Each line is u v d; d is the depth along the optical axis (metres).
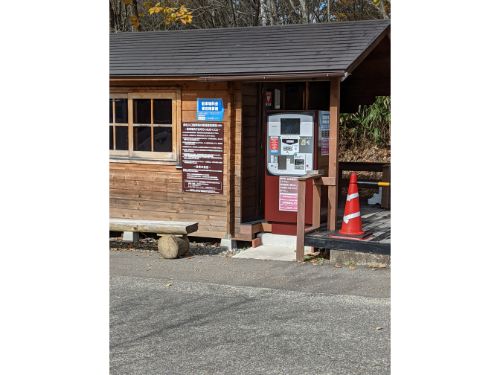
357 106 12.60
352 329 5.89
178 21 21.97
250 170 10.04
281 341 5.60
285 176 9.58
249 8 22.75
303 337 5.70
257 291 7.29
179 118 9.88
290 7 23.12
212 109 9.65
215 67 9.31
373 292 7.13
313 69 8.48
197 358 5.23
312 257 8.96
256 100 10.11
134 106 10.20
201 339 5.69
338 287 7.38
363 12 22.20
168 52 10.41
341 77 8.48
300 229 8.62
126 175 10.34
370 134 18.47
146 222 9.37
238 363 5.11
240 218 9.70
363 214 11.23
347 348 5.41
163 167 10.08
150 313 6.49
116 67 10.00
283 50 9.46
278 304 6.75
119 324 6.13
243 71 8.91
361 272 8.05
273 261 8.80
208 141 9.72
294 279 7.80
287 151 9.52
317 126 9.32
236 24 22.67
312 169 9.38
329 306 6.63
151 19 23.58
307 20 21.11
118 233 10.96
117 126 10.37
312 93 10.76
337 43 9.34
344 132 18.61
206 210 9.84
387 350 5.35
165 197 10.10
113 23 20.30
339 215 10.77
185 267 8.57
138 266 8.66
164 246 9.11
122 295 7.18
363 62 11.36
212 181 9.74
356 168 13.26
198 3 22.31
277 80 8.99
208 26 23.12
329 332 5.82
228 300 6.95
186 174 9.91
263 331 5.88
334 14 22.48
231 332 5.87
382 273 7.97
